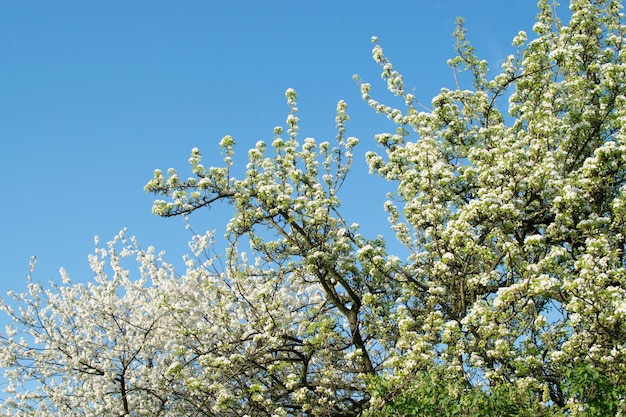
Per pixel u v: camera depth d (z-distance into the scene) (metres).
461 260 14.02
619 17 17.02
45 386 16.53
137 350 16.69
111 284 17.89
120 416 15.78
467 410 9.87
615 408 9.82
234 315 16.66
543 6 17.95
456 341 12.53
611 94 15.57
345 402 14.98
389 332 15.20
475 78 18.03
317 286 18.27
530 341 12.48
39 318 17.03
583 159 15.86
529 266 11.74
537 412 9.98
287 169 16.12
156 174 15.77
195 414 14.23
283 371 15.99
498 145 15.73
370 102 17.81
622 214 12.77
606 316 11.31
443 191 15.48
